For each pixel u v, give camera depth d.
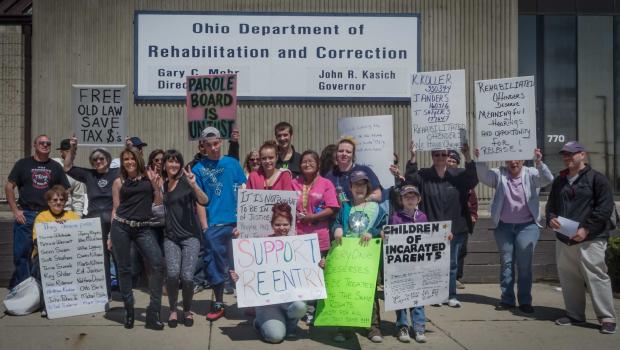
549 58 14.40
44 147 8.31
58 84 10.80
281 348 6.60
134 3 10.82
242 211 7.01
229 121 8.73
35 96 10.78
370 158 8.27
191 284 7.19
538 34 14.42
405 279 6.75
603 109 14.47
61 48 10.80
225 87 8.74
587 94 14.45
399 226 6.73
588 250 7.23
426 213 8.09
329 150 8.16
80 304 7.62
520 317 7.90
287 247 6.78
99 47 10.82
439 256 6.84
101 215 8.52
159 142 10.84
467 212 8.24
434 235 6.82
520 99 8.00
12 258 9.60
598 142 14.42
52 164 8.40
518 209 8.09
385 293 6.67
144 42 10.77
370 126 8.29
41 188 8.30
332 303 6.69
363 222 6.84
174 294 7.23
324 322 6.66
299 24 10.85
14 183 8.33
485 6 11.10
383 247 6.75
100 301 7.70
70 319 7.67
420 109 8.16
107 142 9.18
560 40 14.42
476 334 7.17
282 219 6.87
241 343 6.75
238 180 7.68
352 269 6.73
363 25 10.91
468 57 11.09
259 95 10.85
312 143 10.94
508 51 11.12
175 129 10.86
